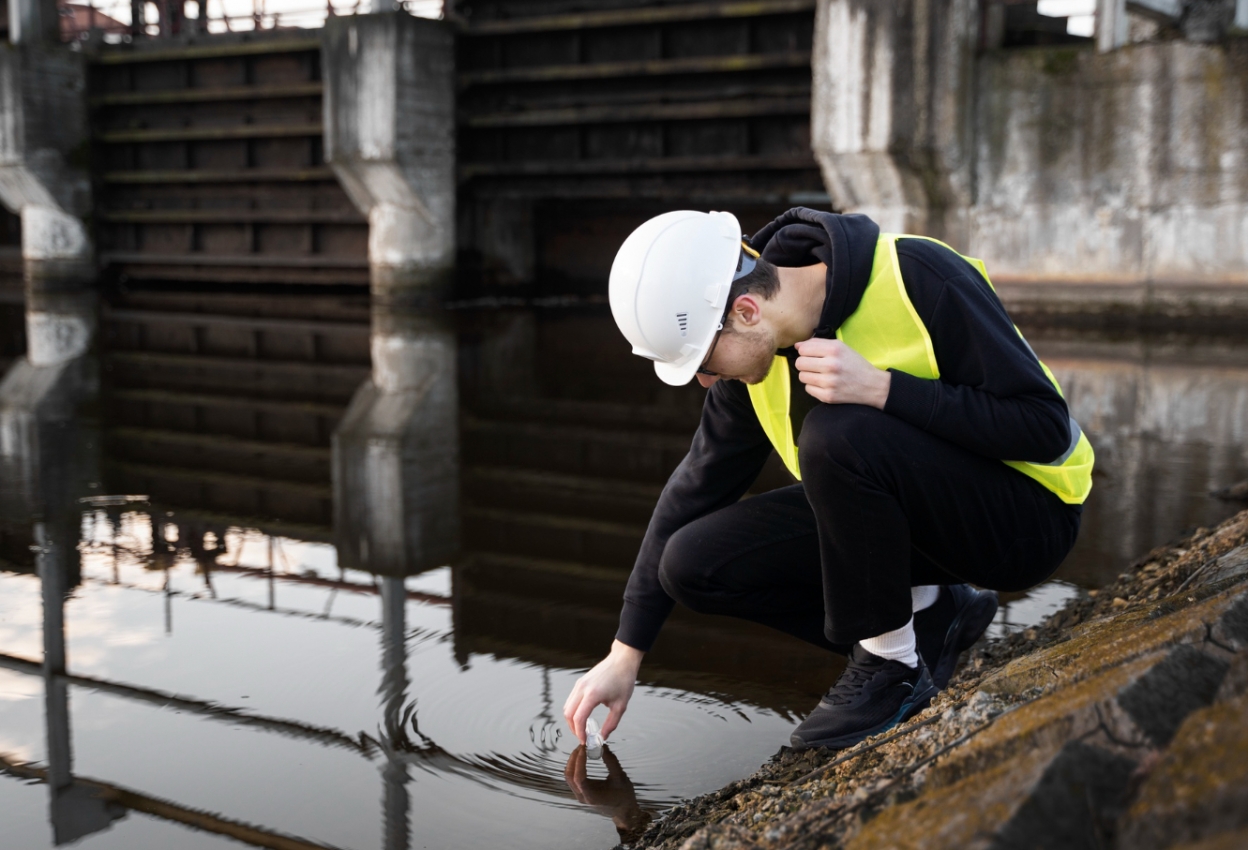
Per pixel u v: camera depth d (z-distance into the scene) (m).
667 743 2.07
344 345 9.19
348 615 2.90
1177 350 8.15
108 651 2.64
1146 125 9.32
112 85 15.85
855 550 1.83
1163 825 0.86
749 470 2.10
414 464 4.84
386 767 1.99
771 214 13.29
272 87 13.98
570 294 14.58
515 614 2.89
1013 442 1.74
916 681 1.98
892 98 9.65
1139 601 2.45
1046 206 9.84
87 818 1.82
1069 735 1.10
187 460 4.95
